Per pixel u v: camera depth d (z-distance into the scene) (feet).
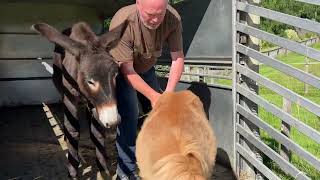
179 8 8.43
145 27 5.07
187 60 8.12
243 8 5.78
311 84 4.43
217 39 6.88
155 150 3.63
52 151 7.88
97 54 5.15
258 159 5.89
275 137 5.17
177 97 4.30
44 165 7.08
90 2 11.59
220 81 7.93
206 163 3.50
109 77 5.04
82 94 5.66
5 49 11.85
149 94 4.99
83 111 10.93
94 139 6.31
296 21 4.64
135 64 5.72
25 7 11.78
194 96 4.44
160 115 4.02
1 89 11.98
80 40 5.38
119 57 5.19
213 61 7.03
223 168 6.64
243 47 5.85
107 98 5.03
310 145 7.25
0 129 9.62
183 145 3.50
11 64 11.98
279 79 15.71
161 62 9.55
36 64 12.23
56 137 8.87
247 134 5.84
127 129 5.50
